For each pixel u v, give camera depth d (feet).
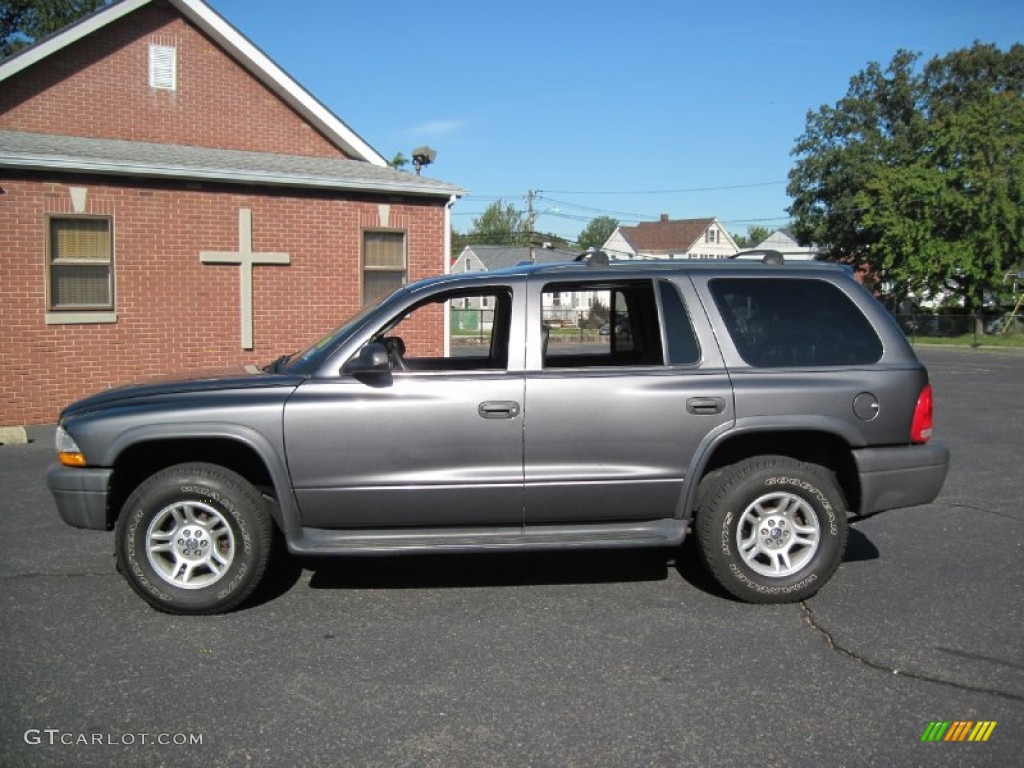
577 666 13.42
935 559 18.86
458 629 14.99
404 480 15.66
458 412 15.65
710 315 16.49
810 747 10.96
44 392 38.04
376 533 16.05
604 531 16.24
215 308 41.83
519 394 15.74
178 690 12.64
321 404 15.55
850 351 16.53
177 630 14.98
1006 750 10.90
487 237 352.08
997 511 23.17
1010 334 127.24
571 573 18.11
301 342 44.29
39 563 18.65
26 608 16.02
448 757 10.76
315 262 44.34
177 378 16.99
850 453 16.29
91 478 15.51
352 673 13.21
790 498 15.99
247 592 15.67
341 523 15.92
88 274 38.81
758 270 16.96
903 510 23.31
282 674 13.17
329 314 44.96
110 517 15.79
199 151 45.93
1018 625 14.97
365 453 15.58
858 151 160.97
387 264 46.65
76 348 38.63
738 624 15.14
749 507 15.92
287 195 43.32
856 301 16.83
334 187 44.16
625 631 14.85
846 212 159.94
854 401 16.11
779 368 16.26
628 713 11.87
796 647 14.11
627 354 18.74
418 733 11.35
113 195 38.93
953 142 128.26
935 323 131.23
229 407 15.48
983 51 160.66
